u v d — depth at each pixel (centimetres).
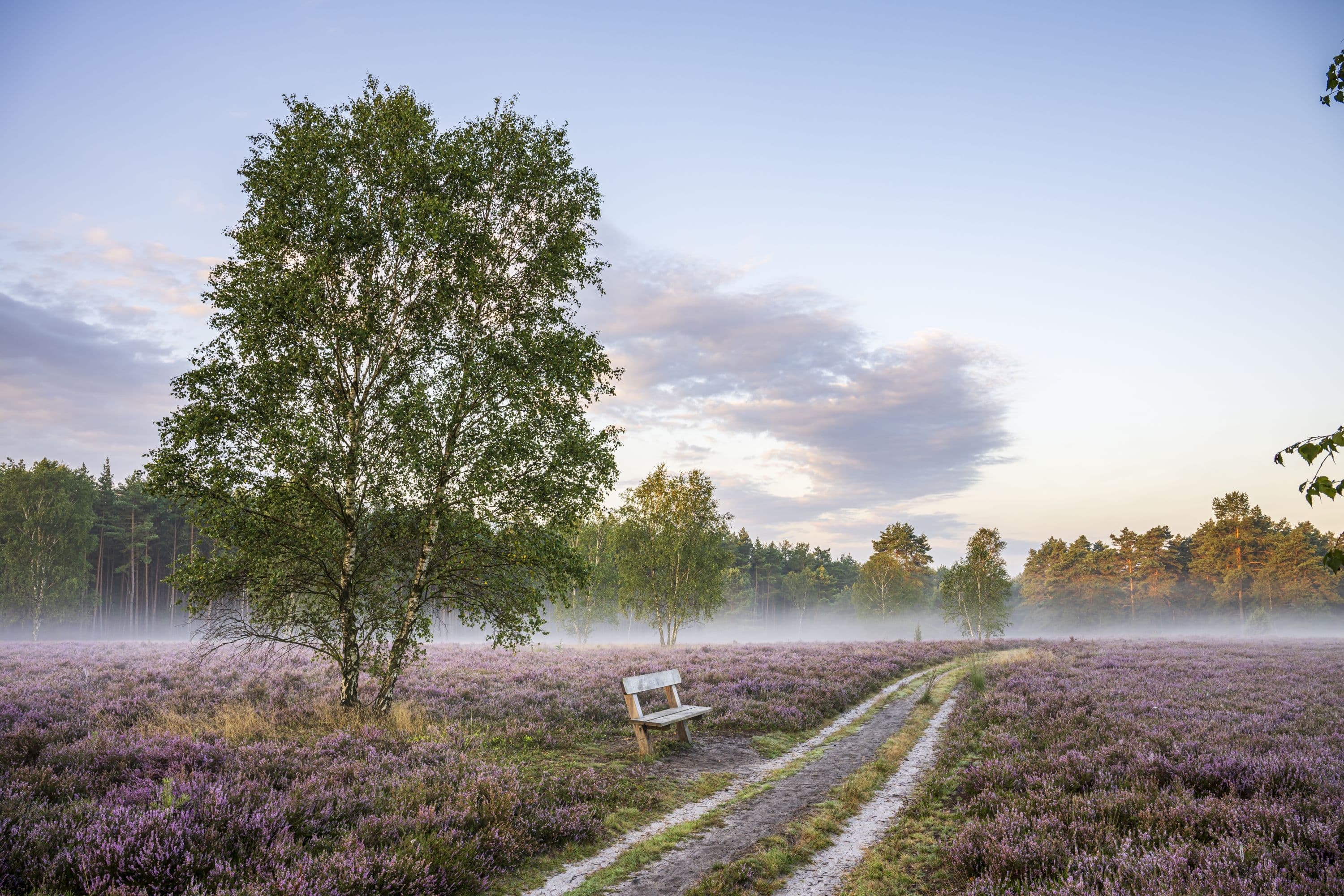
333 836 669
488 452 1415
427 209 1356
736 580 11994
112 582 7600
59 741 999
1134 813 693
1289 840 580
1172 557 9956
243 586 1328
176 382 1249
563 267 1543
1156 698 1505
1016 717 1367
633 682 1209
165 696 1468
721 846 743
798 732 1404
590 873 672
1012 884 565
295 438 1254
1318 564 8169
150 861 538
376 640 1427
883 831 793
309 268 1330
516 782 873
